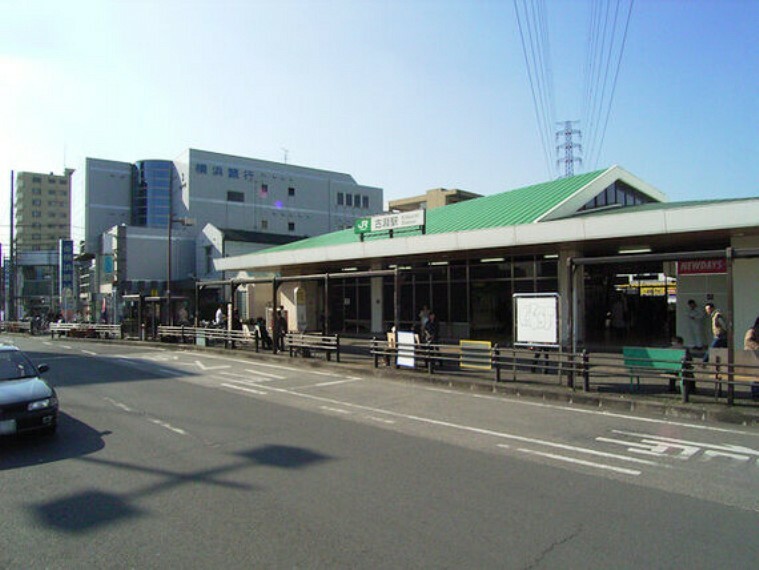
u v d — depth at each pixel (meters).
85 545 4.43
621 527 4.76
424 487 5.80
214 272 49.12
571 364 12.05
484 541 4.45
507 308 22.25
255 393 12.43
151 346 26.83
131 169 67.69
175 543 4.45
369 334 27.94
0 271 52.06
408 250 21.09
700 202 20.00
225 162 65.12
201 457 6.98
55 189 101.62
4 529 4.79
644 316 24.05
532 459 6.95
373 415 9.84
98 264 55.28
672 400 10.45
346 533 4.61
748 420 9.11
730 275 10.19
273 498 5.46
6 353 9.19
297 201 71.00
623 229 15.91
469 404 11.01
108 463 6.76
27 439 8.00
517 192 27.00
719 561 4.12
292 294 31.64
